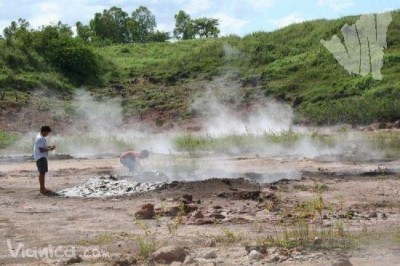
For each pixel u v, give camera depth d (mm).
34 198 14547
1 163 24125
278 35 57938
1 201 14078
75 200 14133
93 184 15953
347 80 45469
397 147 24547
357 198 13523
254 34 59156
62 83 50469
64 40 54438
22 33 55438
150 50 65562
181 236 9836
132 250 8969
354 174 17906
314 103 43594
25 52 52281
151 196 14094
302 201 13055
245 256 8383
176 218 11133
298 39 56188
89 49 54625
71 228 10820
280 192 14297
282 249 8680
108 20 98188
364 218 11133
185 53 59875
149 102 47656
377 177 17203
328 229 10070
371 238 9312
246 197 13562
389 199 13391
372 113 37250
